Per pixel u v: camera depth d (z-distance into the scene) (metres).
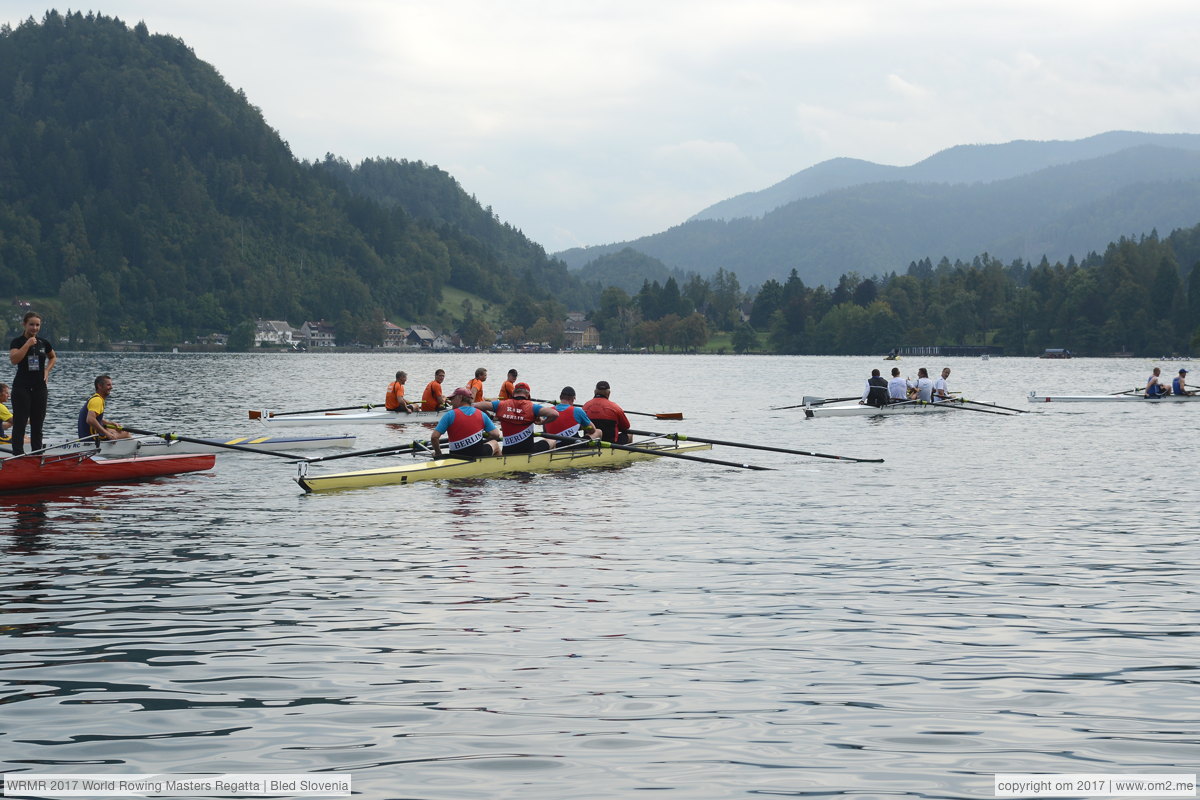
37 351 20.12
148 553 14.09
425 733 7.51
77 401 50.91
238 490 20.64
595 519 17.22
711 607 11.16
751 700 8.23
